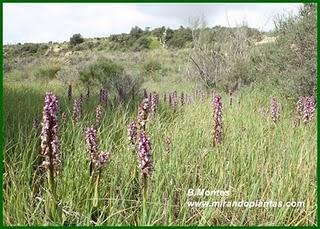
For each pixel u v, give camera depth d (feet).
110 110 27.50
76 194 15.56
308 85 35.83
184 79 58.49
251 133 24.59
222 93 45.70
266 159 20.51
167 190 16.60
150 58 101.86
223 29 55.52
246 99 40.40
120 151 19.13
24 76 83.05
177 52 110.52
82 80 59.21
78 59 115.34
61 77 67.67
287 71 39.06
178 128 23.48
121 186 16.44
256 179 17.88
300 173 18.42
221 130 20.97
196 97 39.11
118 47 153.28
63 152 18.34
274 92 40.65
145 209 13.55
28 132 20.04
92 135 15.11
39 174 17.51
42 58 132.16
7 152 18.56
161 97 39.14
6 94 33.76
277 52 41.86
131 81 46.21
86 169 17.04
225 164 19.25
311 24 37.09
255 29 56.39
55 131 13.99
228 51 52.70
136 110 27.53
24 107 27.91
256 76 50.01
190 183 18.48
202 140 22.70
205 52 53.57
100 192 15.66
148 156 13.82
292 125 26.73
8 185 15.55
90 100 34.35
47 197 14.49
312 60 35.78
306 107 26.25
